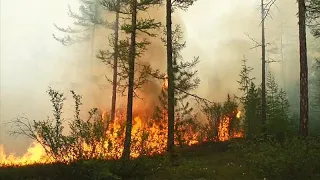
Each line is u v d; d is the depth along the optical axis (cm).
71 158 1001
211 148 1845
